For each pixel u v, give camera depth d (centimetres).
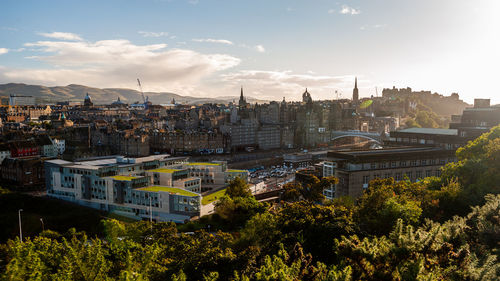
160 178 18625
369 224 8256
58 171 19288
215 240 8656
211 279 5603
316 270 4822
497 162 10381
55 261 6594
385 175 15938
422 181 13225
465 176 10431
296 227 8406
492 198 6900
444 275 4172
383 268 4175
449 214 8725
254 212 14325
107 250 7400
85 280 5609
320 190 15450
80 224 16138
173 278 5575
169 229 9444
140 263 6519
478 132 19812
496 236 5409
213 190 19738
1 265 7138
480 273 4209
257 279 4862
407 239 4300
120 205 16950
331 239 7600
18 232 15650
